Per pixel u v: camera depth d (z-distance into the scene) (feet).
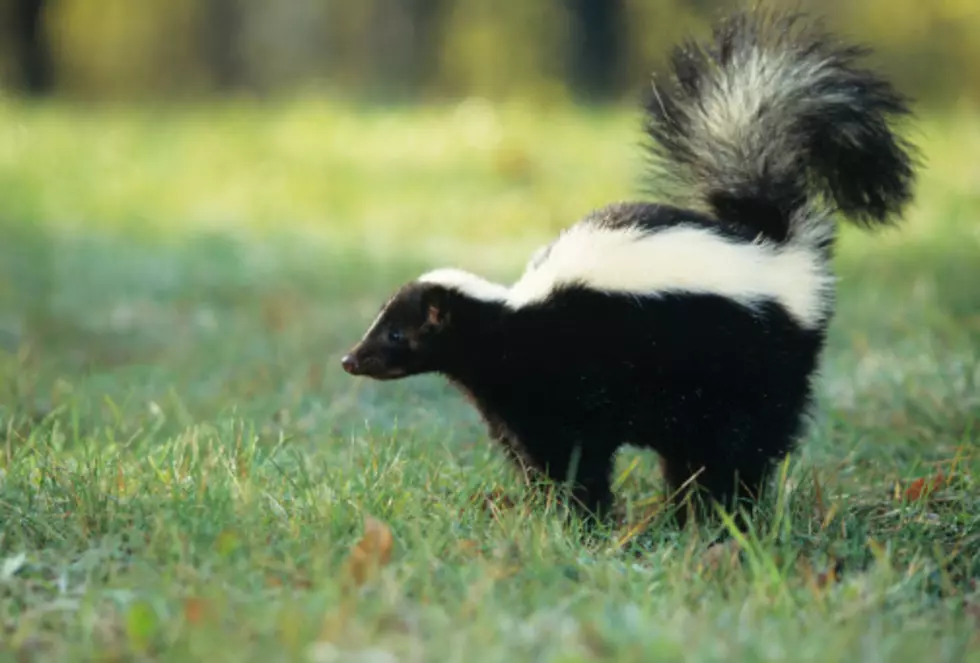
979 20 141.90
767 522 31.65
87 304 61.26
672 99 36.78
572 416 33.60
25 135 114.83
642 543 30.76
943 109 131.44
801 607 24.98
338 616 22.49
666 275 32.32
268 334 56.13
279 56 229.45
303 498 30.50
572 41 180.96
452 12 193.57
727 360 32.30
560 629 22.25
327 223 85.30
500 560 26.81
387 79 211.00
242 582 24.98
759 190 34.12
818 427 39.70
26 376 46.16
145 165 103.30
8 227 79.41
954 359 46.57
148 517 28.60
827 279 33.94
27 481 31.42
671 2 169.58
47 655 22.18
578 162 101.65
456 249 77.15
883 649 21.91
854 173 37.14
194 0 214.90
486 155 103.50
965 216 77.41
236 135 117.50
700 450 33.19
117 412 39.47
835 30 43.60
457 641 21.56
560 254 33.96
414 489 31.55
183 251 74.84
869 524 31.50
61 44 202.18
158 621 22.76
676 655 21.01
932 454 38.42
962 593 26.78
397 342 35.29
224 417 41.55
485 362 34.27
